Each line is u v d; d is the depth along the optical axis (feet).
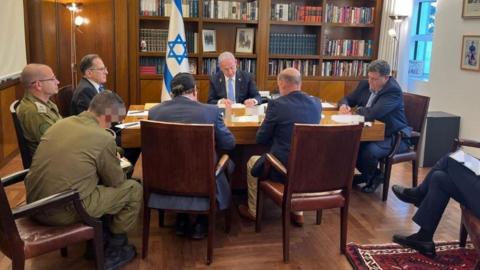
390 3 18.34
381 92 11.44
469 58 14.71
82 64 10.77
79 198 6.68
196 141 7.54
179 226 9.42
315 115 8.79
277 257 8.55
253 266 8.21
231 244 9.04
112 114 7.43
